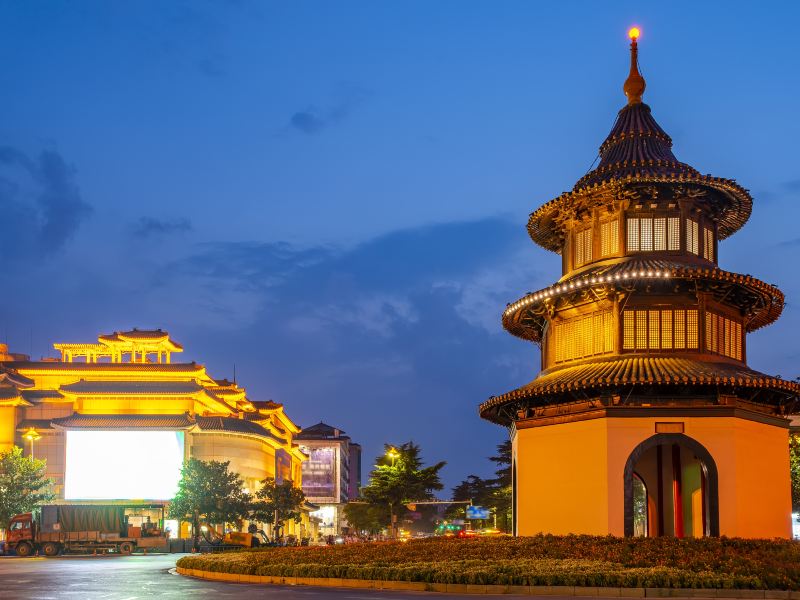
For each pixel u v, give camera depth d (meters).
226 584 39.00
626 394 41.06
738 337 45.28
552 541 37.41
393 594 30.72
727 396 40.50
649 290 42.78
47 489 138.00
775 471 42.09
